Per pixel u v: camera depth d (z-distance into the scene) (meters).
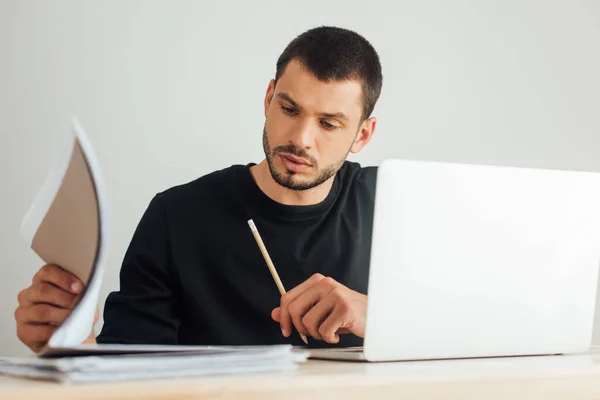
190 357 0.81
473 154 2.96
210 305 1.81
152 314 1.76
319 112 1.62
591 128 3.07
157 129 2.57
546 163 3.05
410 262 1.06
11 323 2.44
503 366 1.04
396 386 0.88
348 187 1.95
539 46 3.02
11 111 2.43
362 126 1.83
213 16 2.62
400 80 2.86
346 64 1.62
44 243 0.99
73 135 0.80
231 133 2.65
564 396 1.00
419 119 2.88
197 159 2.62
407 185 1.05
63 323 0.85
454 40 2.92
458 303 1.11
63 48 2.47
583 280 1.21
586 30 3.06
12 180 2.43
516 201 1.13
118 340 1.69
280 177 1.67
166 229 1.82
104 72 2.51
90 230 0.87
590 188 1.20
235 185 1.88
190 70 2.60
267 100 1.79
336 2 2.78
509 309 1.15
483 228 1.11
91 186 0.81
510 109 2.99
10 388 0.70
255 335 1.81
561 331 1.21
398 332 1.07
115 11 2.51
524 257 1.15
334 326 1.22
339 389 0.84
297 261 1.85
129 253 1.82
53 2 2.46
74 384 0.73
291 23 2.73
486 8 2.95
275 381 0.81
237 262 1.83
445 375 0.92
